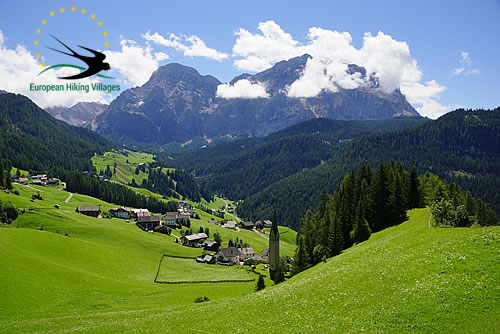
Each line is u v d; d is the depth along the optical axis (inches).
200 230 7209.6
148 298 2655.0
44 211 5423.2
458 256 1439.5
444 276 1320.1
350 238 3353.8
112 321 1738.4
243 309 1546.5
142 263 4200.3
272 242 4633.4
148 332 1428.4
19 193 6604.3
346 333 1096.8
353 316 1205.7
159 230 6766.7
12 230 3587.6
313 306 1387.8
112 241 4877.0
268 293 1784.0
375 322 1128.2
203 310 1669.5
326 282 1652.3
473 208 3774.6
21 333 1624.0
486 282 1181.1
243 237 7839.6
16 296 2225.6
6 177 6722.4
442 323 1040.2
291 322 1279.5
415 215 3248.0
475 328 979.3
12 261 2733.8
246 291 3351.4
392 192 3390.7
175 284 3590.1
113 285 2920.8
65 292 2490.2
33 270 2691.9
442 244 1658.5
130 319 1739.7
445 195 3513.8
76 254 3570.4
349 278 1608.0
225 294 3132.4
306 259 3449.8
